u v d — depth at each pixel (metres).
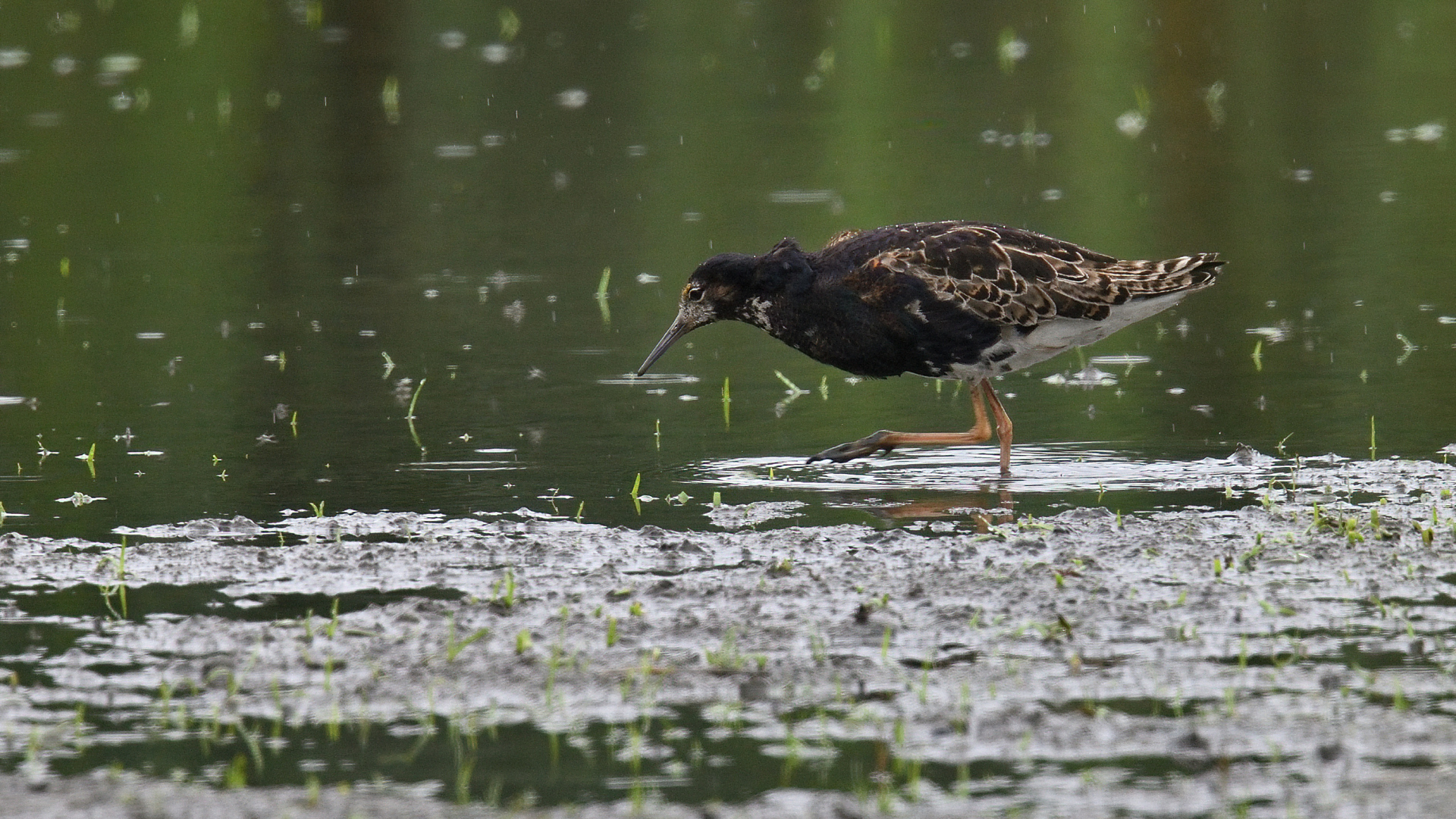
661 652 8.78
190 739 7.82
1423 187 23.42
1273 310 18.20
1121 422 14.56
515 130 28.88
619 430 14.62
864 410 15.41
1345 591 9.59
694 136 28.16
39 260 21.70
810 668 8.48
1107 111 29.09
